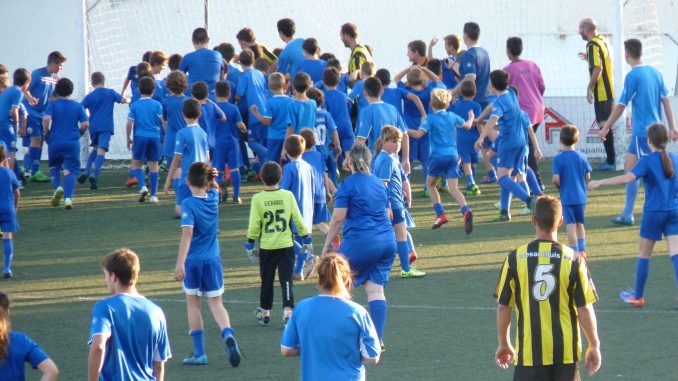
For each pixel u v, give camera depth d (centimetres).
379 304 2222
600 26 6378
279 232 2434
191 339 2425
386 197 2250
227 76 4628
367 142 3450
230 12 6225
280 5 6253
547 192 4294
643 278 2525
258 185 4622
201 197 2173
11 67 5862
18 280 3055
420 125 3903
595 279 2870
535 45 6362
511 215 3847
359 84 4169
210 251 2191
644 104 3306
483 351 2239
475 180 4688
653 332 2342
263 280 2480
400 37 6300
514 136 3634
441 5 6300
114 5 6041
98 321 1536
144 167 4981
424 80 4256
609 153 4809
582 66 6331
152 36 6134
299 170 2789
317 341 1504
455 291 2789
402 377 2064
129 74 4972
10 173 3072
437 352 2241
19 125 4412
